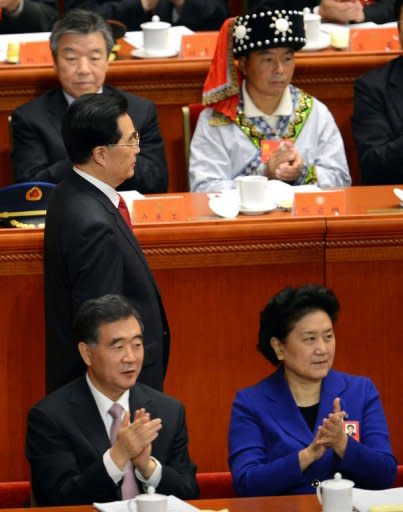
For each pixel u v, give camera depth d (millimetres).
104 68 22938
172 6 31047
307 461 15383
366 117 23891
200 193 20906
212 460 19438
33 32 28953
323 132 23266
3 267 18562
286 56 22609
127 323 15492
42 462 15438
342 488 13344
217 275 19016
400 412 19469
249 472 15570
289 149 22031
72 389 15797
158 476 15211
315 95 25438
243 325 19156
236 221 18734
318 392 16188
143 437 14992
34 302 18750
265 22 22391
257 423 16000
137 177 22906
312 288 15930
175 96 25328
